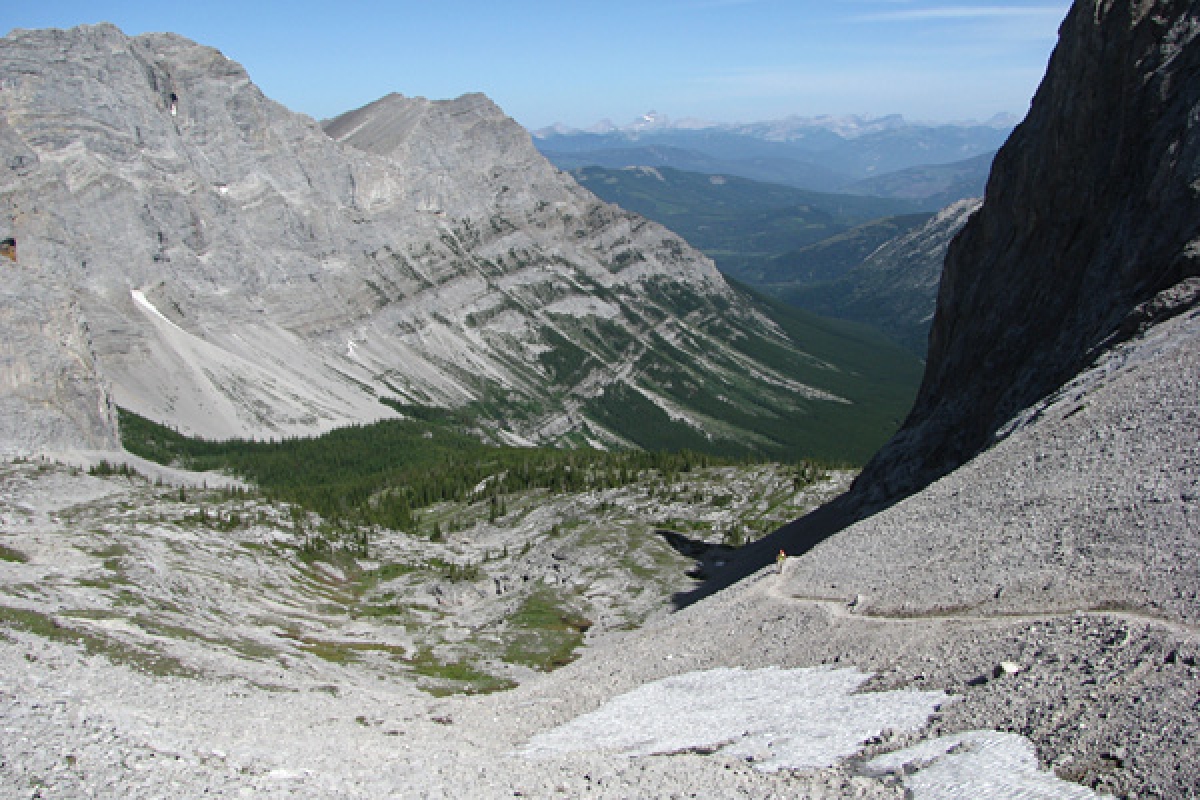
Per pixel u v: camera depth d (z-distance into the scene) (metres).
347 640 110.31
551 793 36.59
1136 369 66.00
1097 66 90.62
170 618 87.25
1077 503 54.06
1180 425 55.06
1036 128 102.81
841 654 51.69
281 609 119.38
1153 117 83.25
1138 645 36.47
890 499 105.31
